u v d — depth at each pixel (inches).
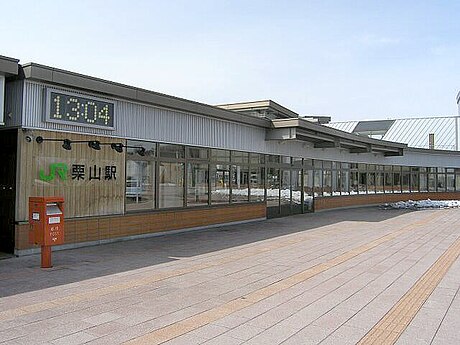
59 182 407.8
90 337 198.2
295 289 288.0
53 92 397.4
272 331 210.5
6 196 392.2
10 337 197.0
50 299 256.1
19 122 377.7
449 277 326.6
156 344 191.8
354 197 1054.4
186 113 557.9
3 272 322.0
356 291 285.0
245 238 513.3
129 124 477.1
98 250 417.7
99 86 427.8
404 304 257.4
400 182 1226.6
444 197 1327.5
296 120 685.3
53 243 338.6
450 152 1318.9
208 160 601.6
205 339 198.7
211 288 287.6
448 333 211.0
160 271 333.7
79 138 424.8
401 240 510.6
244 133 674.8
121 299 258.4
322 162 940.0
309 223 686.5
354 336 205.6
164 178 528.7
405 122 1766.7
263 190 732.0
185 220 559.5
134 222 486.3
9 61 354.9
